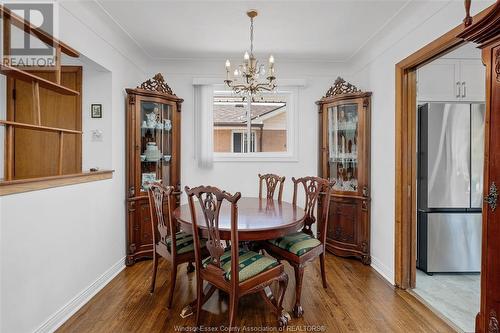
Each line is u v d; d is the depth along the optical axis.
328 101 3.31
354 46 3.08
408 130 2.46
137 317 2.00
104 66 2.56
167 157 3.31
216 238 1.75
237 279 1.69
